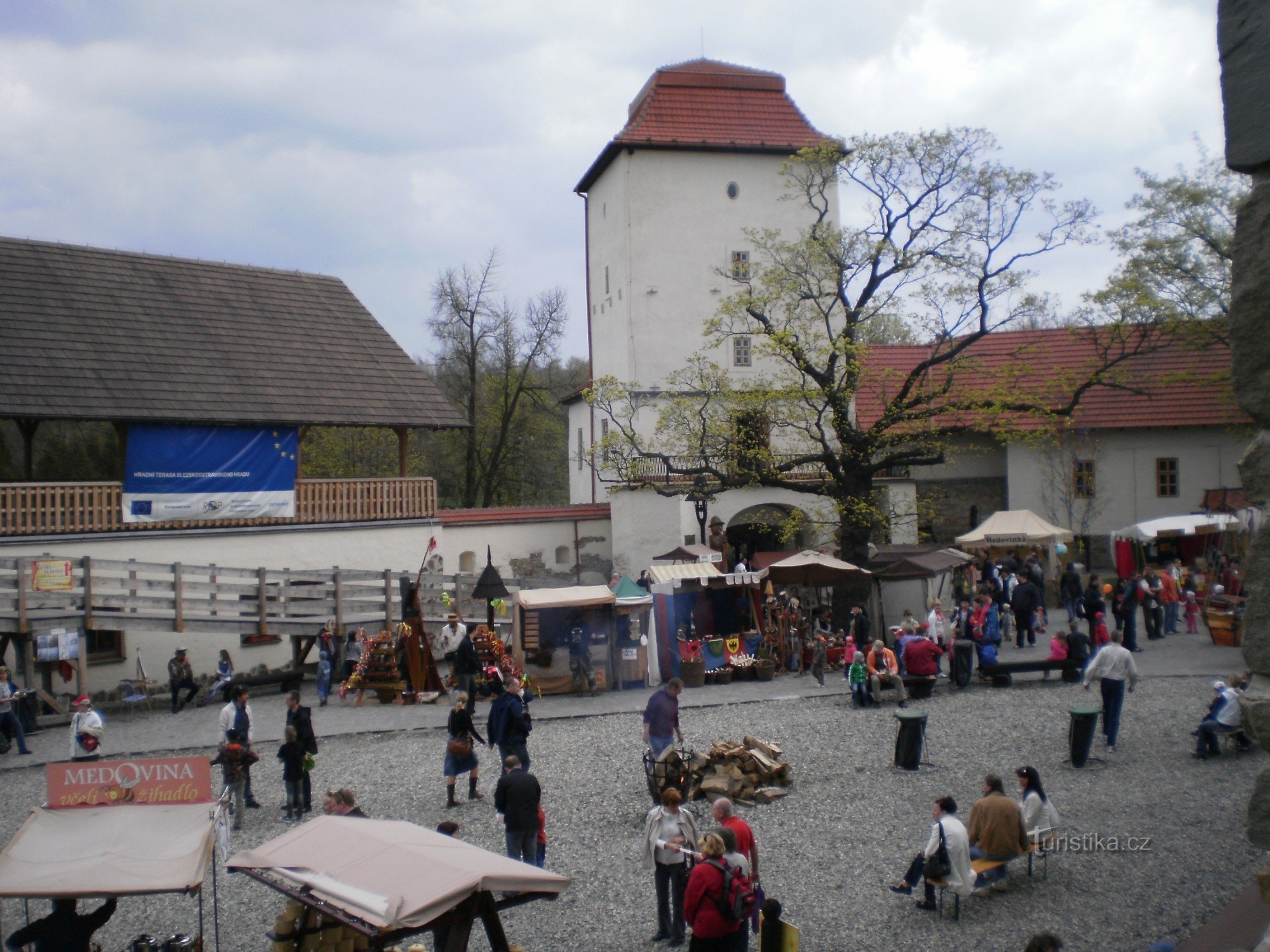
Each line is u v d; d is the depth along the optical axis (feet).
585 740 65.57
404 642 81.20
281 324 104.22
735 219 133.08
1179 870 38.83
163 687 86.33
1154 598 91.09
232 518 91.86
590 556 115.34
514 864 27.86
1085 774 52.01
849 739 61.57
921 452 96.58
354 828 29.96
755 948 34.12
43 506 82.38
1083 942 33.37
